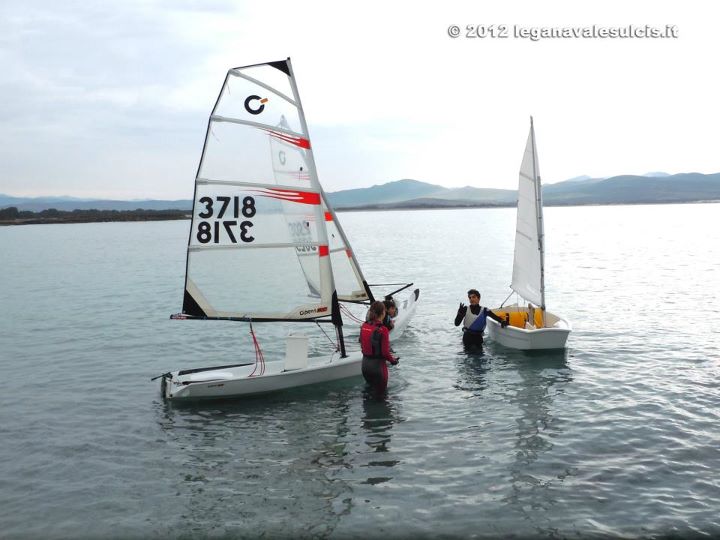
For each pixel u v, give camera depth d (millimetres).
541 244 14953
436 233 95938
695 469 8297
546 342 14977
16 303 25531
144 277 35750
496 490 7824
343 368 12641
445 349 15516
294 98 11719
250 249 11648
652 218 156125
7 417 10914
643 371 13117
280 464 8719
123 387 12766
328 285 12375
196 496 7801
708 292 25359
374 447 9273
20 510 7496
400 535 6812
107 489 8039
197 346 16625
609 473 8242
